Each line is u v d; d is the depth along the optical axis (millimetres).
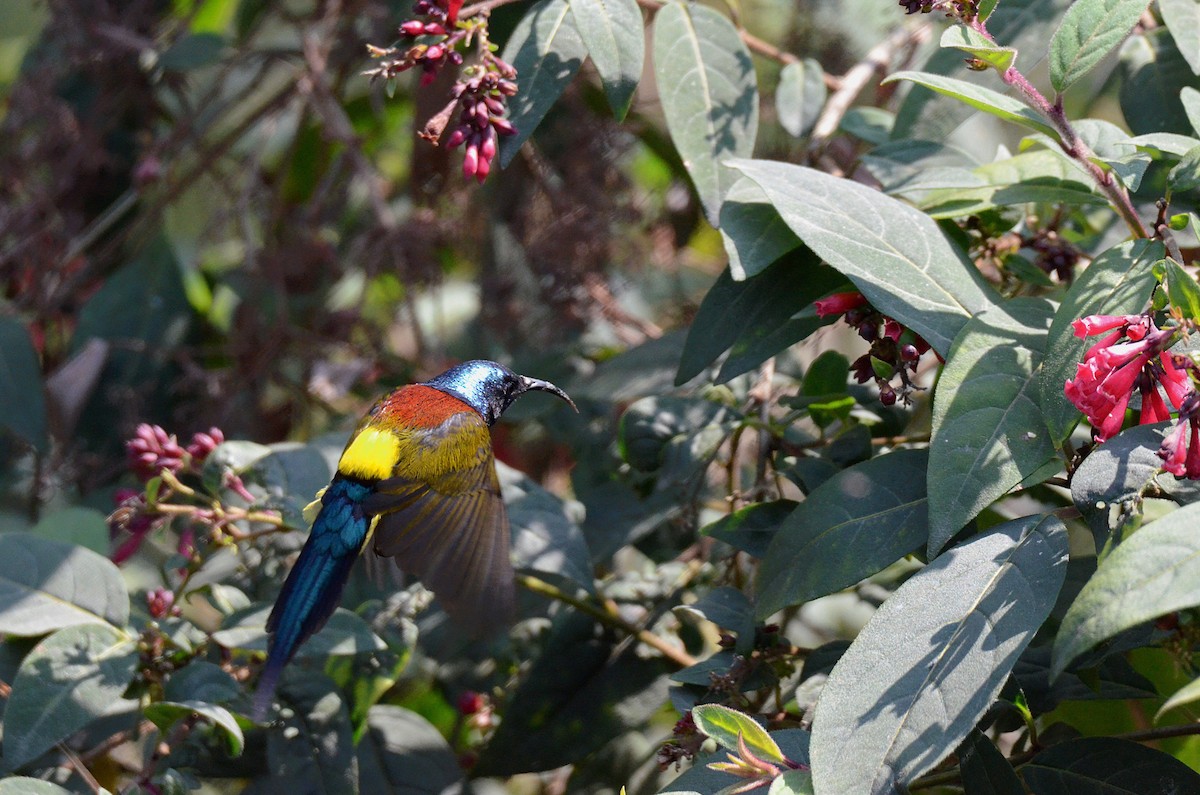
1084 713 6891
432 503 6242
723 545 7301
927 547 4773
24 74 10758
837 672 4344
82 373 9766
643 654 7504
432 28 5832
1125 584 3734
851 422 6898
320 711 6574
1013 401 4801
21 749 5785
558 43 6148
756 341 5855
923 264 5312
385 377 10305
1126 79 7395
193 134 10445
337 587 6391
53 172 10438
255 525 7211
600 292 10078
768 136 10148
